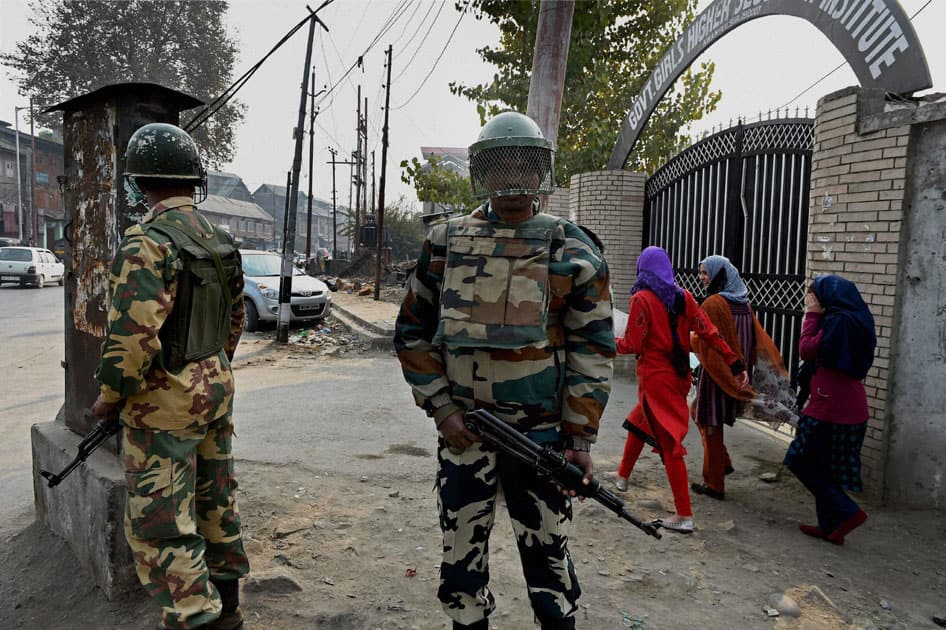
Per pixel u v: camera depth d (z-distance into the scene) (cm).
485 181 197
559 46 509
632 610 271
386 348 1013
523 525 203
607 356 200
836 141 447
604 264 200
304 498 383
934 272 389
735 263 662
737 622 265
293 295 1211
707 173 712
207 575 214
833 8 531
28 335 1128
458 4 1171
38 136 4994
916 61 452
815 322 356
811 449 351
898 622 272
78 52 3378
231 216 6881
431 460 465
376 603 268
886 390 406
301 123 1096
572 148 1291
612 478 432
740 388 388
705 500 407
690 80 1288
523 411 196
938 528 374
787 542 347
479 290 195
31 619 260
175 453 208
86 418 311
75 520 292
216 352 226
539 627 255
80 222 301
